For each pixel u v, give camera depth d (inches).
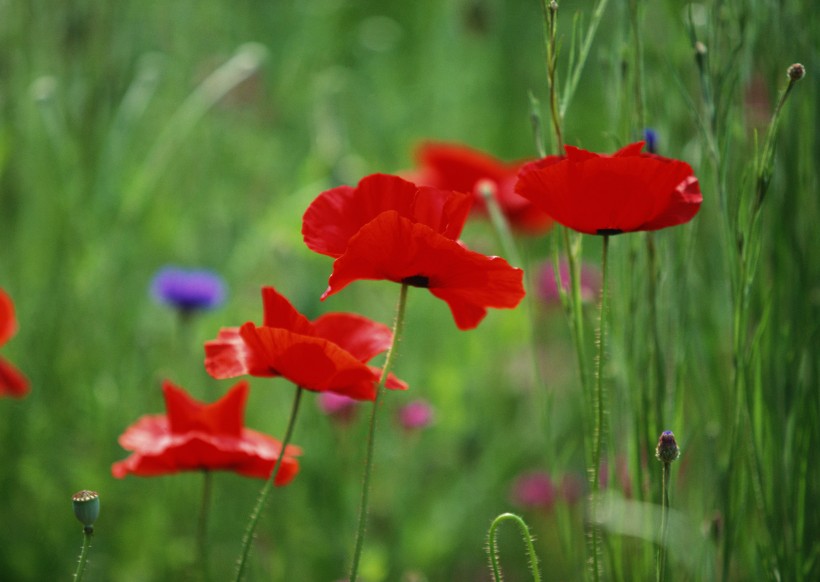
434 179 78.2
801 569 56.1
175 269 76.8
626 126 57.6
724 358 59.0
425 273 51.5
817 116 57.7
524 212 76.8
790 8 58.1
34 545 69.6
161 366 79.5
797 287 57.3
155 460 56.2
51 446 73.0
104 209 75.4
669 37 59.9
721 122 56.6
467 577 77.5
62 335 73.7
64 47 77.2
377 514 72.4
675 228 57.8
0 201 75.1
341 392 52.8
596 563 53.4
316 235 52.2
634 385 56.6
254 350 52.5
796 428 56.5
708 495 57.9
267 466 56.2
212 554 68.8
